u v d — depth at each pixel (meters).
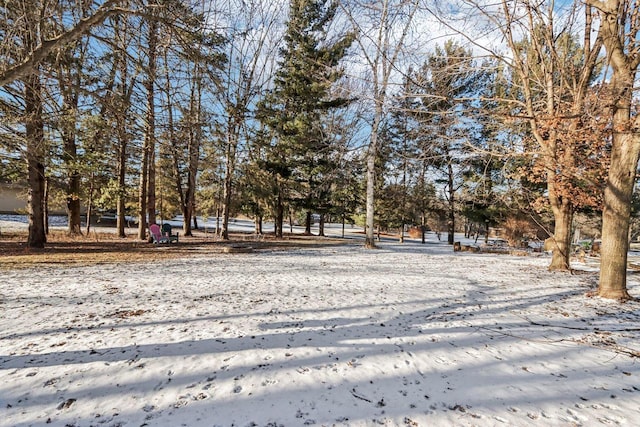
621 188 5.72
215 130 8.81
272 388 2.56
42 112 7.93
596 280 7.64
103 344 3.29
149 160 15.55
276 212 22.52
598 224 26.31
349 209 29.70
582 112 6.69
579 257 13.45
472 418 2.23
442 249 17.77
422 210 25.02
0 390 2.44
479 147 8.17
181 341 3.41
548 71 8.33
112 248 11.83
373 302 5.20
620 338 3.79
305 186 23.89
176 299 5.04
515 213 20.69
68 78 6.11
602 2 5.65
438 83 7.87
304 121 19.31
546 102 8.55
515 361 3.15
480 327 4.12
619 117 5.77
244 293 5.57
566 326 4.21
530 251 17.91
